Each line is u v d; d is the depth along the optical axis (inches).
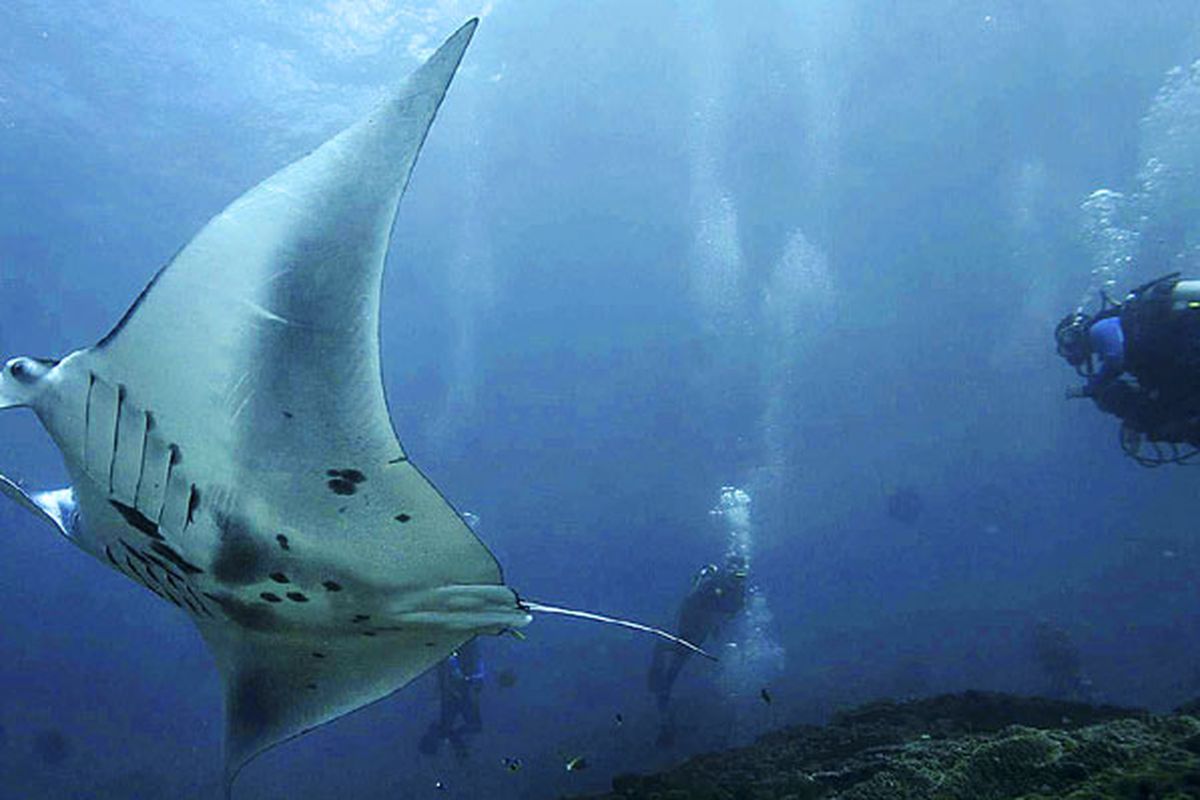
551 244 1220.5
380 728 594.2
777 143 997.8
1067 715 147.3
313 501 70.7
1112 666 635.5
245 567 75.8
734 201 1086.4
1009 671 678.5
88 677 964.0
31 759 664.4
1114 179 939.3
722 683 613.9
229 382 68.1
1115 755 96.8
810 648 887.1
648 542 1466.5
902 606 1107.3
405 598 77.4
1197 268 842.8
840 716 166.6
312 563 74.9
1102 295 179.2
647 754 431.2
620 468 1480.1
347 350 65.0
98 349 70.9
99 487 76.2
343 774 517.3
